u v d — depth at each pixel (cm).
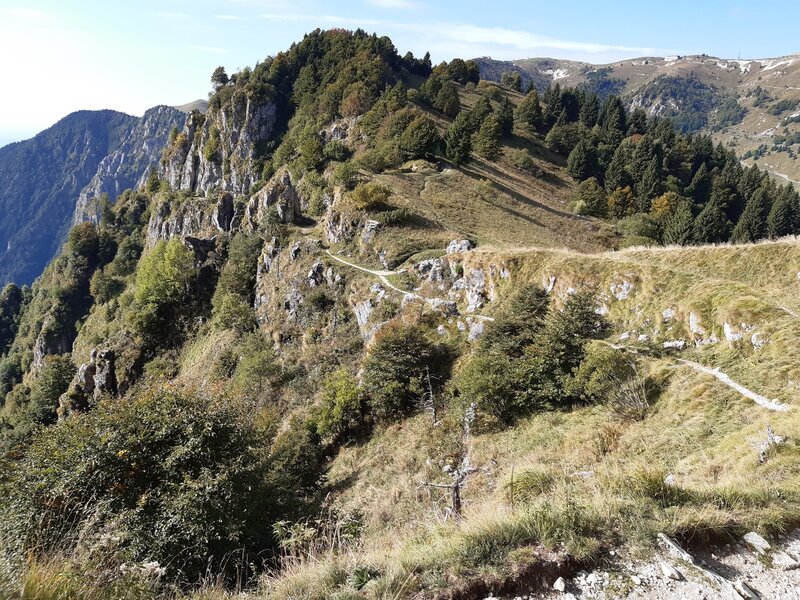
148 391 1385
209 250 8331
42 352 11306
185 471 1198
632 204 8456
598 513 746
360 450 3397
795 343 1934
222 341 6469
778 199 7256
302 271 5862
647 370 2319
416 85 13725
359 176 7319
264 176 11594
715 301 2411
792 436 1299
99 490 1107
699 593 591
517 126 11756
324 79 12656
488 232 5962
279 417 4441
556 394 2539
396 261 5222
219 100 13712
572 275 3309
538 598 605
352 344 4672
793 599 588
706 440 1662
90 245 13312
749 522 736
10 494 1059
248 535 1195
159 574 831
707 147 11488
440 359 3731
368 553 787
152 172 16150
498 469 2248
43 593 575
